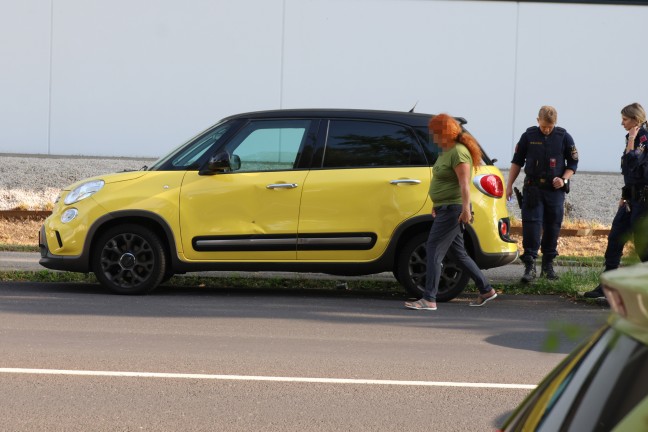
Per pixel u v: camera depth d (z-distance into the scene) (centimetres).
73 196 1595
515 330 1330
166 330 1268
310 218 1554
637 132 1541
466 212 1433
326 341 1213
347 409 884
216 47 3294
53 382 968
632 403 204
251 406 889
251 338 1223
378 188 1545
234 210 1560
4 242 2309
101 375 1000
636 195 1531
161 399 909
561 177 1794
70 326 1282
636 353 208
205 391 942
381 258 1549
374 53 3284
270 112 1597
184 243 1563
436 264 1480
